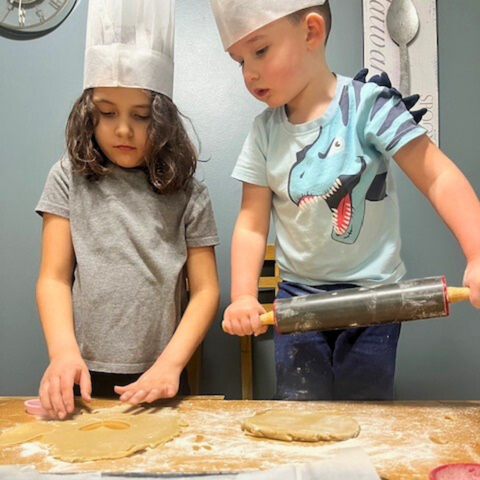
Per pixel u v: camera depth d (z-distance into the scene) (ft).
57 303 3.37
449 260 4.53
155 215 3.61
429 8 4.42
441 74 4.48
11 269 4.66
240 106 4.61
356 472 1.86
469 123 4.48
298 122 3.31
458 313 4.53
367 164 3.11
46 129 4.64
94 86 3.35
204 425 2.49
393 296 2.44
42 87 4.64
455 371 4.54
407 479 1.85
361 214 3.18
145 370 3.50
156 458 2.10
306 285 3.36
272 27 2.96
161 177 3.58
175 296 3.61
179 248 3.65
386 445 2.17
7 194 4.66
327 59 4.51
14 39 4.65
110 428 2.45
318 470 1.88
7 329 4.66
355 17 4.50
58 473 1.94
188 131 4.62
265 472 1.88
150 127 3.43
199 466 2.01
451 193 2.81
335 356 3.29
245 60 3.06
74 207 3.57
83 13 4.61
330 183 3.13
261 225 3.38
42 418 2.68
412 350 4.57
